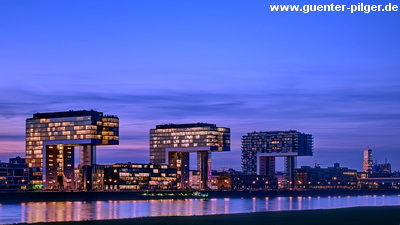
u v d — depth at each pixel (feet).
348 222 419.95
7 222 596.70
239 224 405.39
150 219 444.96
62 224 406.82
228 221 427.33
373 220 436.76
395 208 608.19
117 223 410.11
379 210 565.12
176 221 426.10
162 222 417.08
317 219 446.60
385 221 428.97
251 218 457.68
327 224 406.41
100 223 410.31
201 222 418.72
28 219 643.04
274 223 413.18
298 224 405.59
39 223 422.82
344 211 549.13
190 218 458.09
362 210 565.12
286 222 420.36
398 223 413.39
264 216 481.46
